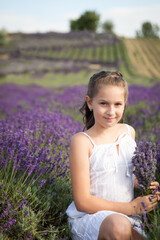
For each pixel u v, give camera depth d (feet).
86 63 114.11
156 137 13.28
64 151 9.60
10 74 105.09
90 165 6.10
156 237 5.37
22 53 135.64
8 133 9.52
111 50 144.36
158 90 34.88
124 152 6.27
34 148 8.60
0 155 7.66
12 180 6.89
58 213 7.03
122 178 6.13
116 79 5.96
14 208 6.36
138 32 261.03
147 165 5.83
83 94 7.95
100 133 6.30
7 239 5.91
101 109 5.99
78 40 151.53
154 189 5.90
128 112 20.43
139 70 97.30
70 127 12.92
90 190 6.15
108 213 5.54
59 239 5.98
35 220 6.25
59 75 101.04
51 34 149.38
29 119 12.95
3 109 27.25
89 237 5.55
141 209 5.72
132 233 5.55
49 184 7.45
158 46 162.30
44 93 46.73
